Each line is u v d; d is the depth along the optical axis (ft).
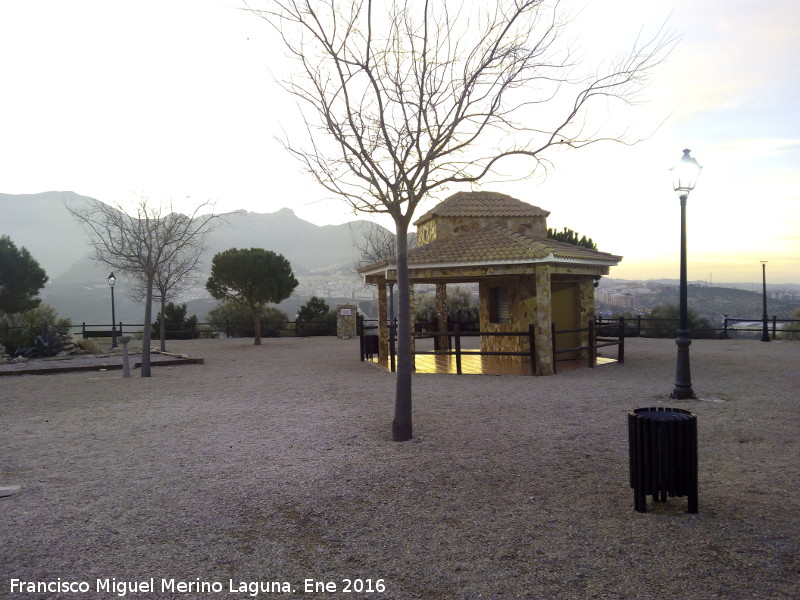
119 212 53.98
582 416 27.99
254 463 21.58
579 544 13.55
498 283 57.11
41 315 98.58
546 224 57.67
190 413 32.09
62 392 41.34
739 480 18.04
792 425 25.12
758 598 10.87
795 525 14.25
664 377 40.81
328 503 16.96
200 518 16.01
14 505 17.48
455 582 11.94
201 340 96.32
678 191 32.35
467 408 30.89
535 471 19.52
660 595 11.10
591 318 54.65
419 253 47.83
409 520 15.46
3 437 27.17
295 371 50.93
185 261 74.74
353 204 27.12
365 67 24.41
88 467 21.71
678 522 14.69
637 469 15.44
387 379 43.62
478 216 55.52
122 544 14.32
